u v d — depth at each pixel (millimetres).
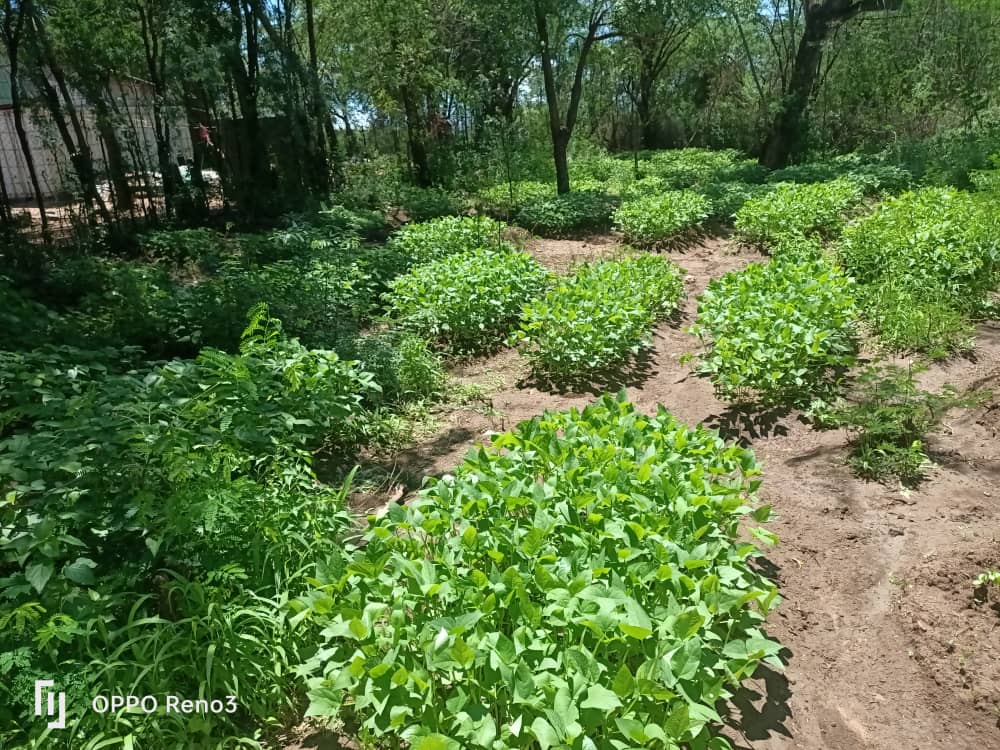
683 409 5926
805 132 21906
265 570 3297
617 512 3408
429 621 2719
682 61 31000
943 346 6449
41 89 11609
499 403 6242
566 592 2721
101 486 3322
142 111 16109
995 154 12422
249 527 3324
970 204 9445
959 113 19547
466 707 2439
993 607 3400
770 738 2832
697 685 2490
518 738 2414
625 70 26656
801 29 27047
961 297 7398
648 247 12258
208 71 12383
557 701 2299
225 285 7445
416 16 17000
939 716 2936
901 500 4438
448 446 5441
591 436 4055
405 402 6172
